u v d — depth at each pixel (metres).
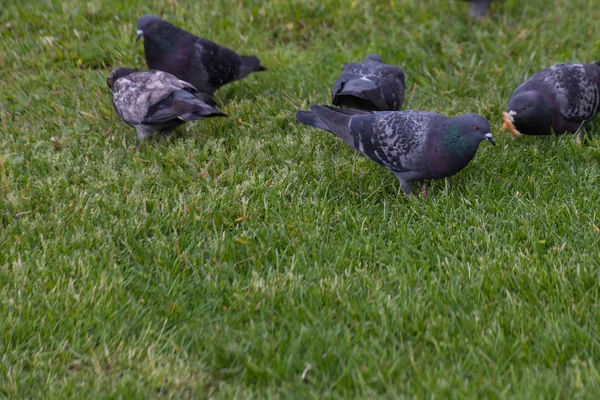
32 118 11.87
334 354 6.92
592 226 8.67
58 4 14.96
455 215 9.14
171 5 14.82
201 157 10.55
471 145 8.99
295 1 15.17
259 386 6.74
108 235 8.73
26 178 10.09
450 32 14.45
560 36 14.35
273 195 9.54
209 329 7.47
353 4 15.06
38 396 6.64
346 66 11.55
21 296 7.78
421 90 12.84
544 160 10.30
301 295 7.79
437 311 7.48
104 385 6.79
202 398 6.71
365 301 7.67
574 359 6.71
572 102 10.48
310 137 10.94
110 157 10.59
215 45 12.11
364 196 9.81
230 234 8.98
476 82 12.75
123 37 13.94
